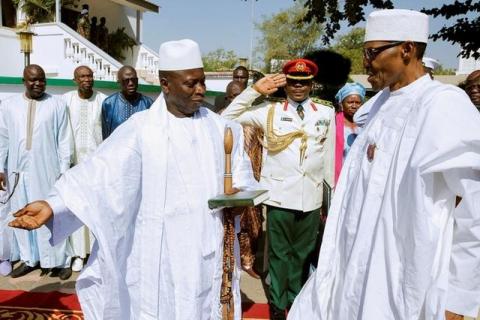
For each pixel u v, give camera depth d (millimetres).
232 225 2299
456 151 1672
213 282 2258
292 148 3277
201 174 2193
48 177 4238
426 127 1738
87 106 4602
